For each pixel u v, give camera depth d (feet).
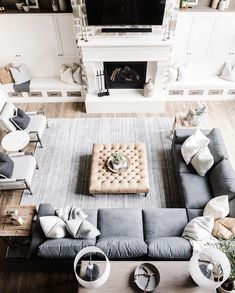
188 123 13.65
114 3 12.26
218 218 9.55
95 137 15.19
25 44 15.17
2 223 9.89
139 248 8.19
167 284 7.14
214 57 15.92
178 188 12.17
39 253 8.23
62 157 14.20
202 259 7.07
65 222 9.32
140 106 16.25
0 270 10.21
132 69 15.65
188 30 14.52
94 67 15.02
